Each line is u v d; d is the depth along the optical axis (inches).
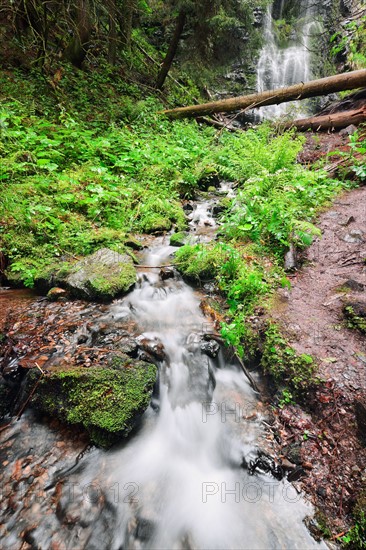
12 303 143.6
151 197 234.8
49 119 282.7
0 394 104.0
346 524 77.7
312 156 294.2
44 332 125.5
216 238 194.7
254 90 663.1
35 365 107.9
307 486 86.0
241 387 116.3
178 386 117.6
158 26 626.8
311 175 218.2
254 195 194.7
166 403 113.3
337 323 121.8
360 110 333.1
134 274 160.2
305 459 90.6
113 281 151.6
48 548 75.0
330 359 108.6
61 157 233.1
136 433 101.1
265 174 215.5
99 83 403.5
